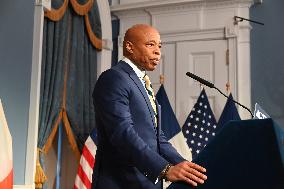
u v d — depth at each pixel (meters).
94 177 1.86
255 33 5.25
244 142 1.31
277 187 1.25
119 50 5.81
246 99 5.10
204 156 1.39
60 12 4.71
